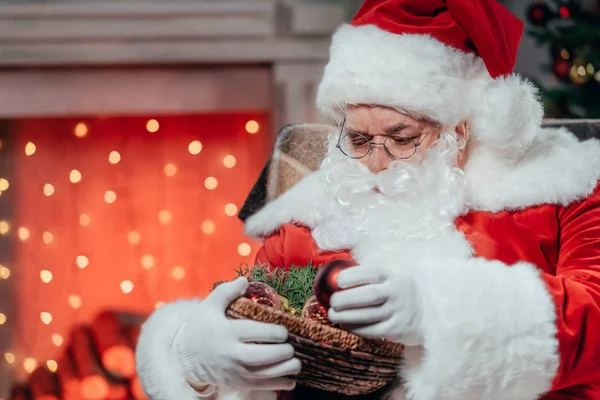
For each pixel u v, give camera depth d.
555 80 3.30
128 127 3.87
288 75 3.62
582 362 1.33
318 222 1.62
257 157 3.88
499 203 1.52
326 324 1.30
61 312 3.91
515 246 1.50
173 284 3.94
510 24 1.57
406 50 1.50
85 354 3.46
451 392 1.29
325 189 1.61
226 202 3.92
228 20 3.60
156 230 3.92
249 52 3.61
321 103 1.61
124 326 3.61
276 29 3.61
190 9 3.56
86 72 3.67
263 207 1.74
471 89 1.54
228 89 3.72
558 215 1.53
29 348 3.91
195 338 1.31
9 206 3.86
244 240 3.94
